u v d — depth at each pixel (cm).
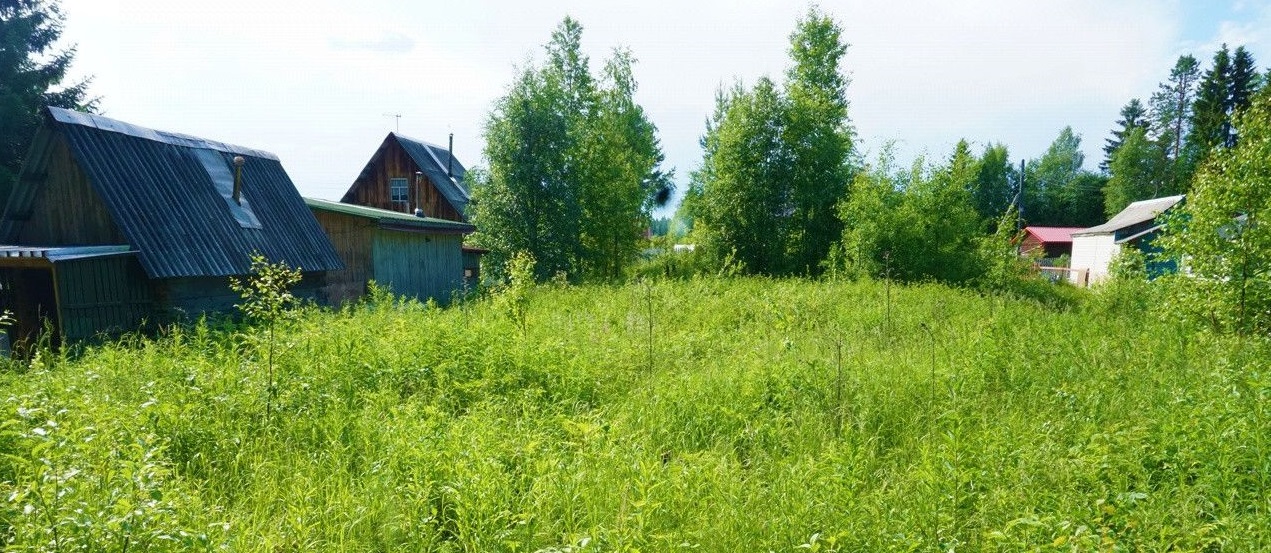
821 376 641
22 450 402
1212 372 643
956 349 798
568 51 2589
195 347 803
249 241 1202
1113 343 828
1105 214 5325
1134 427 492
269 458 460
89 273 930
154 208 1065
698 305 1211
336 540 359
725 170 2462
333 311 1278
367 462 438
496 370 664
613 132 2719
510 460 443
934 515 364
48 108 998
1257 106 956
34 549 289
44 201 1055
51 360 754
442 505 390
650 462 442
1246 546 345
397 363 665
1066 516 363
